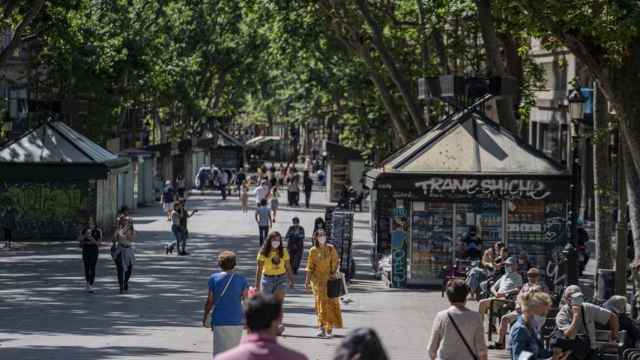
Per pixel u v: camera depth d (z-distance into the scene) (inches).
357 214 3248.0
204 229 2493.8
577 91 1177.4
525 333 634.2
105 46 2479.1
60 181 2144.4
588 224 2287.2
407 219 1454.2
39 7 1620.3
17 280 1461.6
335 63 2691.9
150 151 3348.9
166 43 3526.1
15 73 2822.3
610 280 1178.6
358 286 1478.8
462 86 1507.1
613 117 1051.9
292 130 5644.7
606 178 1224.2
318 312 973.8
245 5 2284.7
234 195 3969.0
